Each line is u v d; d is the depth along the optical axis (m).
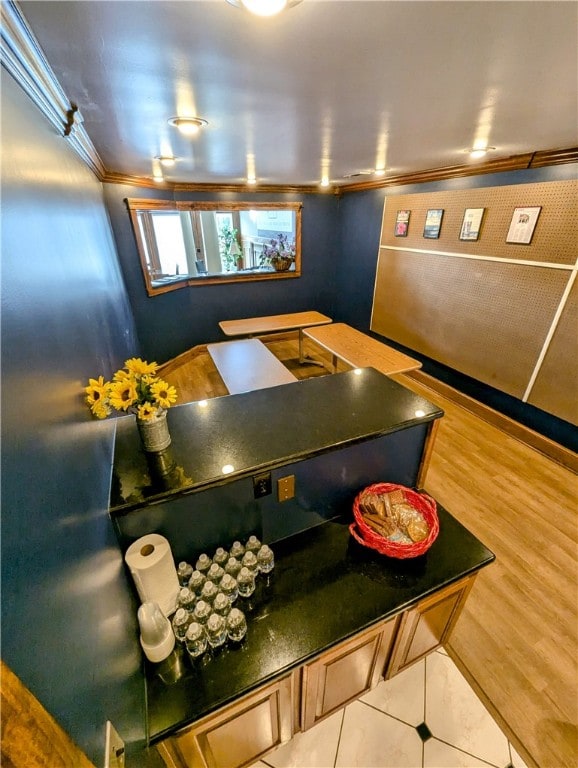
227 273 4.88
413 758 1.30
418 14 0.73
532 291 2.71
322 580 1.14
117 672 0.70
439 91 1.22
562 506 2.35
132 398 0.93
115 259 3.09
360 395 1.50
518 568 1.94
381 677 1.42
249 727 1.05
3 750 0.27
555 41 0.85
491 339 3.12
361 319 5.07
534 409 2.91
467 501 2.39
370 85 1.16
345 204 4.87
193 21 0.75
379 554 1.22
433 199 3.43
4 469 0.36
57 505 0.52
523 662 1.55
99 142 1.98
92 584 0.64
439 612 1.29
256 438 1.21
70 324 0.85
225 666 0.93
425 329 3.87
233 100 1.29
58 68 0.99
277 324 4.38
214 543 1.16
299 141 2.02
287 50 0.91
